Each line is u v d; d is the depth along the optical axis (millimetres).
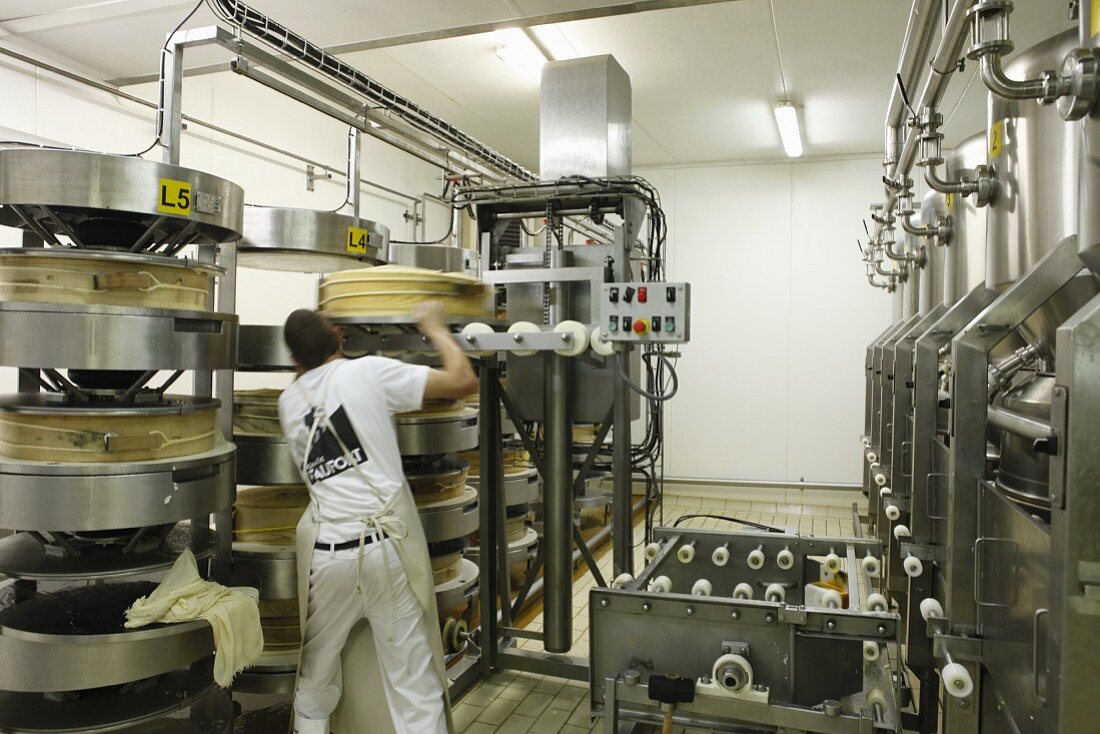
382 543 1979
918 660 2600
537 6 3424
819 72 4711
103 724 1880
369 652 2211
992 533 1778
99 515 1804
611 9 3453
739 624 1816
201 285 2094
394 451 2078
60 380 2076
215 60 3746
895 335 4148
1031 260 1920
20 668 1861
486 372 3012
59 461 1828
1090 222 1351
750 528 3443
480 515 3021
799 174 6770
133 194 1829
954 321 2645
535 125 5918
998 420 1814
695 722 1876
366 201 5508
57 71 3311
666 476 7090
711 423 6977
